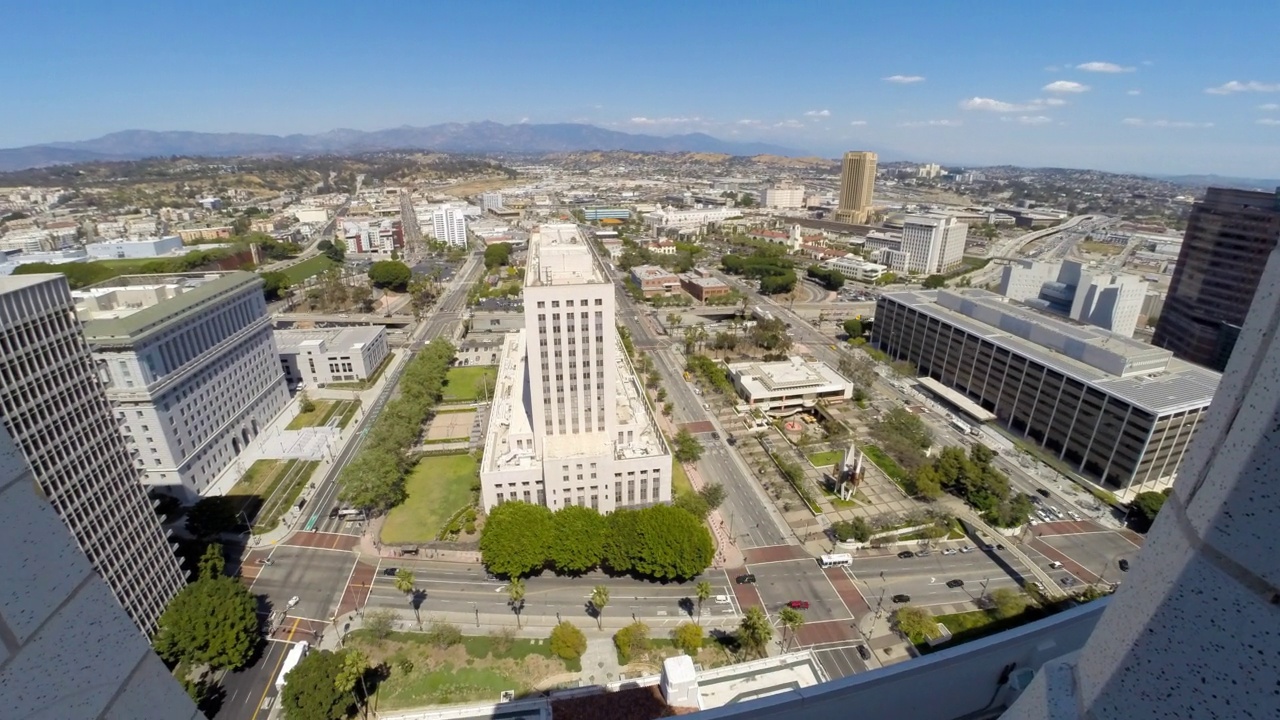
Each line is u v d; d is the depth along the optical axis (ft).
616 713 307.99
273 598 401.49
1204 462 41.11
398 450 533.14
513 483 457.68
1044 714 49.60
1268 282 38.83
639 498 469.16
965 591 411.54
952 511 489.26
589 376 460.96
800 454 577.84
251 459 571.28
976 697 93.15
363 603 397.19
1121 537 467.11
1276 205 622.13
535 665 351.05
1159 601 41.22
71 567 49.93
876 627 381.81
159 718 54.49
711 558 403.95
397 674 344.90
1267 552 33.73
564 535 405.59
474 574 422.41
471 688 337.31
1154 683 40.42
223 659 335.26
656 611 390.01
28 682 44.47
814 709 84.17
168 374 490.08
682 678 302.04
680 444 569.64
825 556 432.25
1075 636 95.96
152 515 354.95
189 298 523.70
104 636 51.31
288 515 484.33
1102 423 525.34
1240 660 35.06
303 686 302.86
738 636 363.56
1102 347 563.07
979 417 635.25
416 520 479.41
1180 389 518.78
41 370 286.46
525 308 437.58
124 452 335.06
